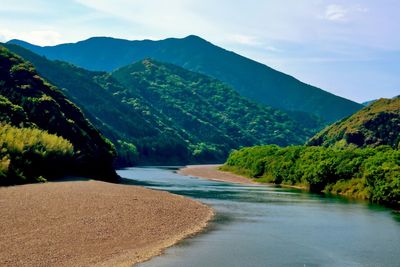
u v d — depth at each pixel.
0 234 32.88
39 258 28.22
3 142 70.56
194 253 32.16
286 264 30.33
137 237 35.91
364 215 53.56
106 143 113.25
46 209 43.16
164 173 138.88
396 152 76.94
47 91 107.31
